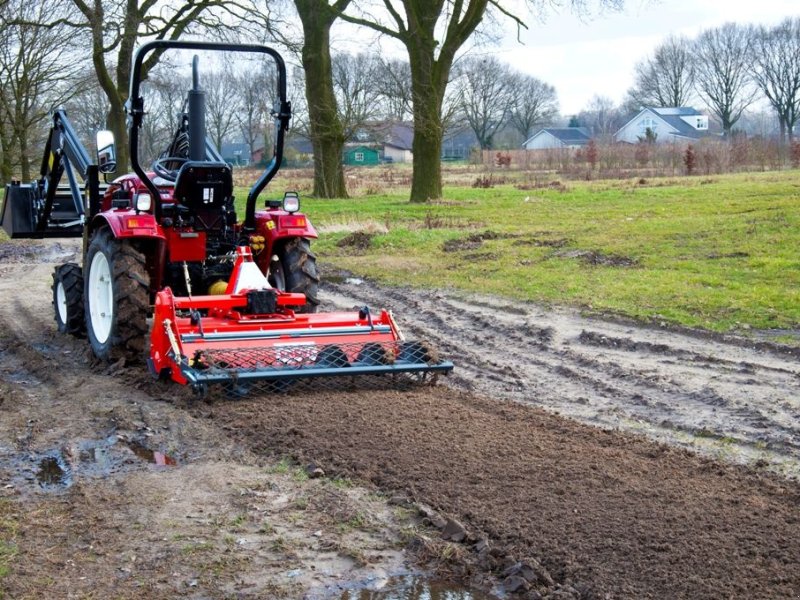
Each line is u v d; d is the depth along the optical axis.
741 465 5.87
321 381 7.58
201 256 8.50
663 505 5.02
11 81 34.50
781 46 89.06
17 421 6.90
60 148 10.25
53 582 4.34
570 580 4.26
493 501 5.11
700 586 4.12
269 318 7.58
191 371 6.75
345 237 18.03
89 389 7.66
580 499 5.11
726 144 43.75
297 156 64.38
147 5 26.05
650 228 17.19
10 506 5.27
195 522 5.00
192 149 8.32
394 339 7.62
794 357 8.60
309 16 28.45
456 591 4.32
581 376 8.17
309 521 5.00
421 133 27.41
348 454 5.88
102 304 8.68
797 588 4.11
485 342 9.64
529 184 34.75
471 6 26.00
